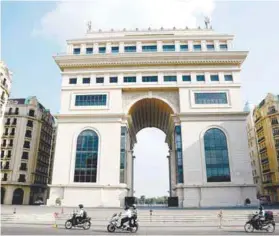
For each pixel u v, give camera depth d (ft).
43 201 205.98
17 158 179.52
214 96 117.80
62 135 115.24
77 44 130.52
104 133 114.52
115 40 128.57
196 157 108.78
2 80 150.82
